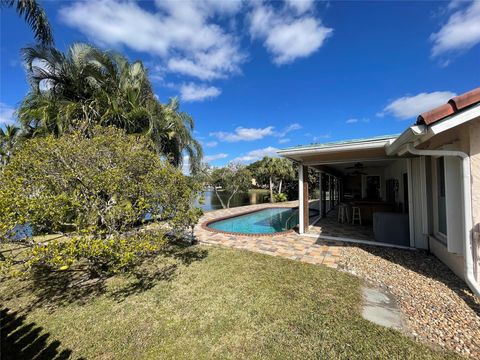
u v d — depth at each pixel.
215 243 7.27
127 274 4.67
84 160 4.25
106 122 9.17
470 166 3.81
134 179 4.44
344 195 20.31
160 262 5.44
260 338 2.78
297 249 6.55
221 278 4.48
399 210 9.86
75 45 9.41
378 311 3.32
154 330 2.95
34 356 2.54
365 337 2.76
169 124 11.49
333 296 3.75
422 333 2.84
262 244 7.14
